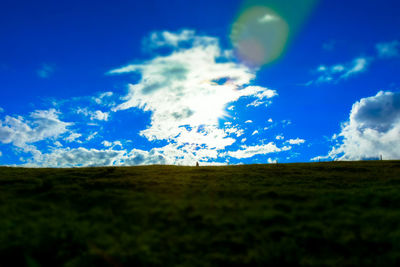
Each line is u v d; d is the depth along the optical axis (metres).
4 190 36.47
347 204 30.34
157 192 35.69
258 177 47.78
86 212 28.36
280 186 40.09
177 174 49.81
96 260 19.03
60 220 25.70
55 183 40.91
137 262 18.98
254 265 18.88
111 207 29.59
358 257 19.39
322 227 23.75
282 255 19.81
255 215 26.50
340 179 45.72
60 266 18.86
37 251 20.09
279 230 23.38
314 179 45.94
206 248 20.83
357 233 22.62
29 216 26.62
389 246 20.50
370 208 28.92
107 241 21.53
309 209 28.66
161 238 22.23
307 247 20.97
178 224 24.88
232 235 22.66
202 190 36.81
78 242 21.34
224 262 19.11
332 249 20.61
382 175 48.53
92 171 51.50
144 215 26.86
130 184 39.97
